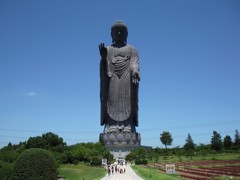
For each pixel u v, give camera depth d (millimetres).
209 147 147375
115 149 124750
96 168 72688
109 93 128875
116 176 56719
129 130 128250
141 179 50906
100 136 130875
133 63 128375
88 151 85438
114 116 128125
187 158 116500
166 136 155500
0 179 37781
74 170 65875
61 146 89000
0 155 51656
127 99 128375
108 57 128625
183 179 50312
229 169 69688
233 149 145375
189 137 157625
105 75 128375
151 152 129125
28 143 87625
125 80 128375
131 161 110750
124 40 133250
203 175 58312
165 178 51031
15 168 24438
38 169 24281
